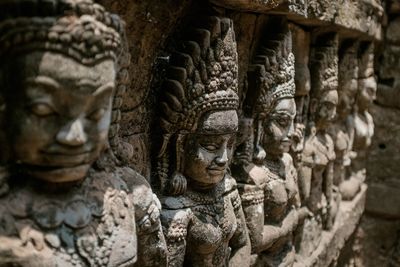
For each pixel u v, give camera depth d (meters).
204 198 1.59
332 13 2.28
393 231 3.80
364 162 3.67
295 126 2.32
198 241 1.57
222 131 1.47
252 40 1.90
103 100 0.99
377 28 3.21
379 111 3.71
